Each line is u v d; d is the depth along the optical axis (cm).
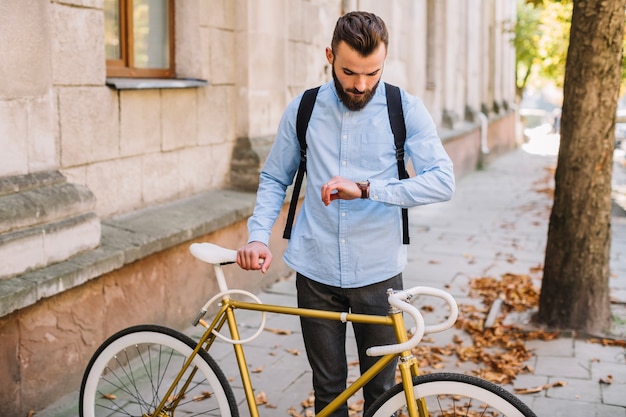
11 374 348
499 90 2352
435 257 766
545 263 514
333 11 817
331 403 254
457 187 1409
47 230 367
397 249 263
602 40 472
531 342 487
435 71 1479
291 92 711
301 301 271
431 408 357
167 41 555
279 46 669
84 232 395
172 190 540
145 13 527
